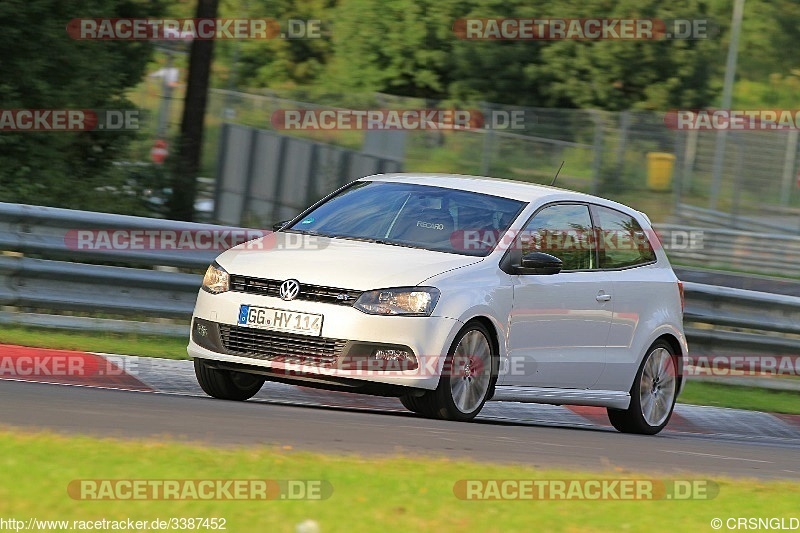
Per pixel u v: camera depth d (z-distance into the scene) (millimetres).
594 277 35406
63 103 69875
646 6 129500
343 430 26359
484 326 31969
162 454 19781
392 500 18344
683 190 111750
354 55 136875
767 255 105750
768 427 45000
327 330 30359
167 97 88312
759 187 115000
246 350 31219
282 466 19953
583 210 36125
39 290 41625
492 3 131250
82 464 18344
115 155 76312
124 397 29266
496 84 130250
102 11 71500
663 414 38188
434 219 33719
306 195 94938
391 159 99875
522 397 33344
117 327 42594
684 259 104312
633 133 105875
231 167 102438
